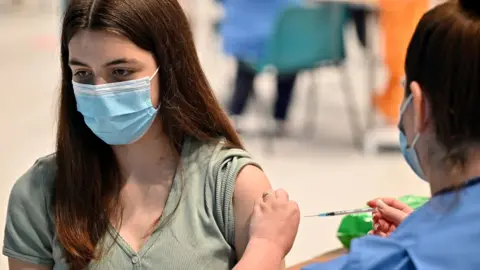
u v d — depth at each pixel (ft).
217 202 4.64
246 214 4.61
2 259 10.39
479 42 3.16
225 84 22.03
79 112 4.83
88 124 4.70
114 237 4.72
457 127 3.27
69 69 4.76
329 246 10.98
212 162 4.74
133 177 4.87
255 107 19.66
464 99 3.21
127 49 4.45
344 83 22.49
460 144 3.28
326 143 16.80
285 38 14.97
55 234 4.83
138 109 4.60
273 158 15.53
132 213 4.81
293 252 10.78
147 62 4.55
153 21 4.50
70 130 4.88
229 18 15.52
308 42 14.99
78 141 4.88
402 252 3.24
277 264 4.34
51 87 22.49
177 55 4.66
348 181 13.97
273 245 4.38
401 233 3.34
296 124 18.49
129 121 4.61
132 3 4.46
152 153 4.84
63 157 4.89
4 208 12.19
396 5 14.58
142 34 4.47
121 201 4.84
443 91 3.27
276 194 4.57
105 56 4.43
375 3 14.75
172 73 4.66
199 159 4.80
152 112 4.66
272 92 21.80
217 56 25.88
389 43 14.93
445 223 3.22
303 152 16.03
